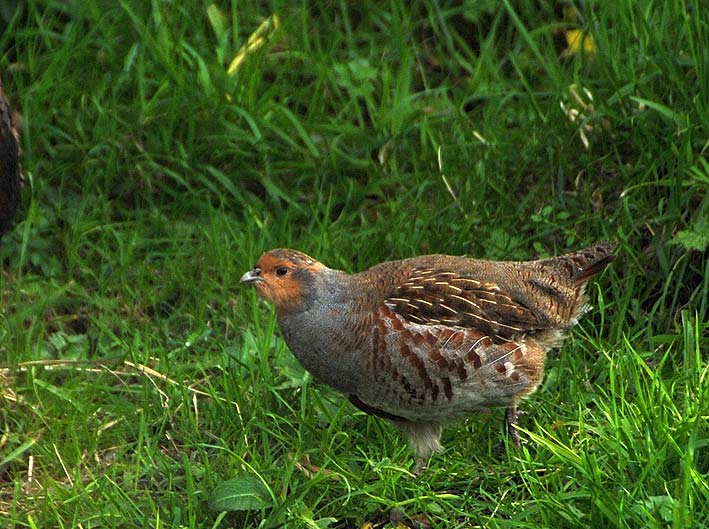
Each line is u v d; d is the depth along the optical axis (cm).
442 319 841
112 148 1205
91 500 848
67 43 1256
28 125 1205
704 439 794
